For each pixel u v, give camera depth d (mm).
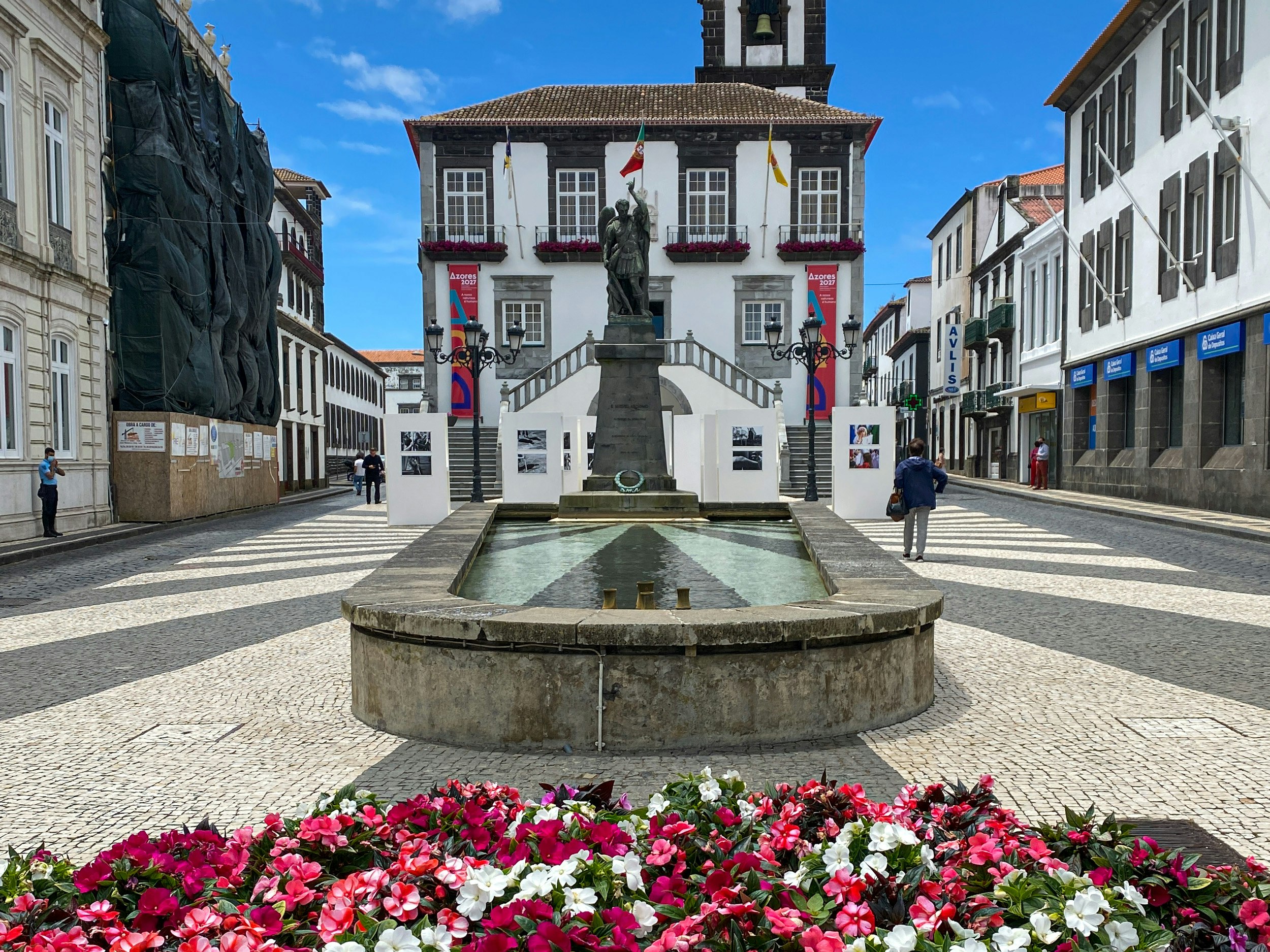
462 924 2061
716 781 2949
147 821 3979
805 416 34312
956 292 45875
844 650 4961
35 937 2043
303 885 2262
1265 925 2070
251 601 9953
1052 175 39594
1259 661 6742
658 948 1954
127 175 20844
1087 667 6570
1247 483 18797
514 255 34156
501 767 4555
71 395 18672
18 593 11047
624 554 8562
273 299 30234
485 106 35562
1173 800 4055
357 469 35812
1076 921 2025
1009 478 35781
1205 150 20750
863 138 34188
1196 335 20906
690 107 35781
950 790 2896
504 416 19469
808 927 2045
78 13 19016
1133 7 23281
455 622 4820
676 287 34406
